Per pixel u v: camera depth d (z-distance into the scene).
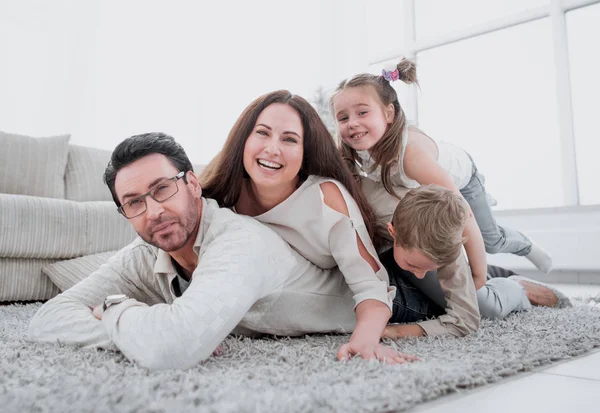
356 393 0.62
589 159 3.00
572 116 3.03
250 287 0.84
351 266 1.04
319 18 4.30
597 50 2.97
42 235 1.93
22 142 2.46
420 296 1.30
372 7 4.12
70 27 3.20
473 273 1.29
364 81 1.38
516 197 3.26
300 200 1.07
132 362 0.78
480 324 1.26
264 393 0.62
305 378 0.70
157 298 1.11
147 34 3.51
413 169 1.34
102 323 0.89
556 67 3.04
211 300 0.78
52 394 0.61
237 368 0.79
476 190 1.75
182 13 3.68
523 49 3.24
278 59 4.14
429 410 0.61
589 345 0.99
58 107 3.12
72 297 1.01
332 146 1.13
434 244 1.02
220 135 3.81
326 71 4.27
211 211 0.97
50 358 0.82
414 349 0.95
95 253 2.07
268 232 0.99
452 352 0.90
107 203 2.18
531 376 0.79
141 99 3.46
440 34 3.60
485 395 0.68
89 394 0.60
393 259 1.31
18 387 0.65
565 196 3.01
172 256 1.01
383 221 1.31
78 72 3.20
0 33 2.97
